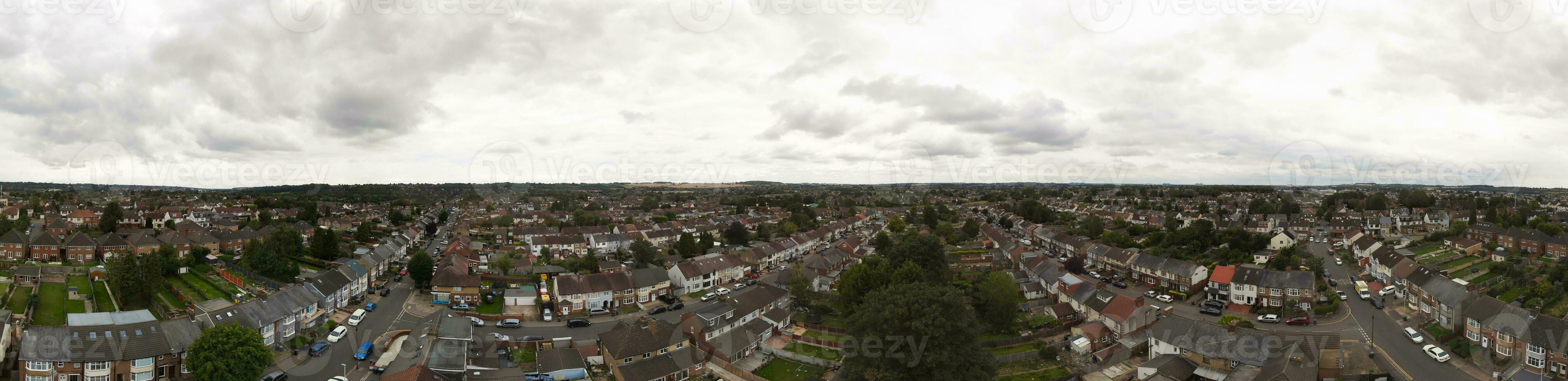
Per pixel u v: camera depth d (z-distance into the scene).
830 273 132.12
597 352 79.81
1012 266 144.62
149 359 65.06
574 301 99.88
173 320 69.56
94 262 118.06
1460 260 134.88
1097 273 136.62
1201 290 116.88
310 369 71.06
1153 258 125.44
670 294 113.00
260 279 111.38
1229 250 146.62
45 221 168.88
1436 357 75.50
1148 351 82.06
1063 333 91.56
